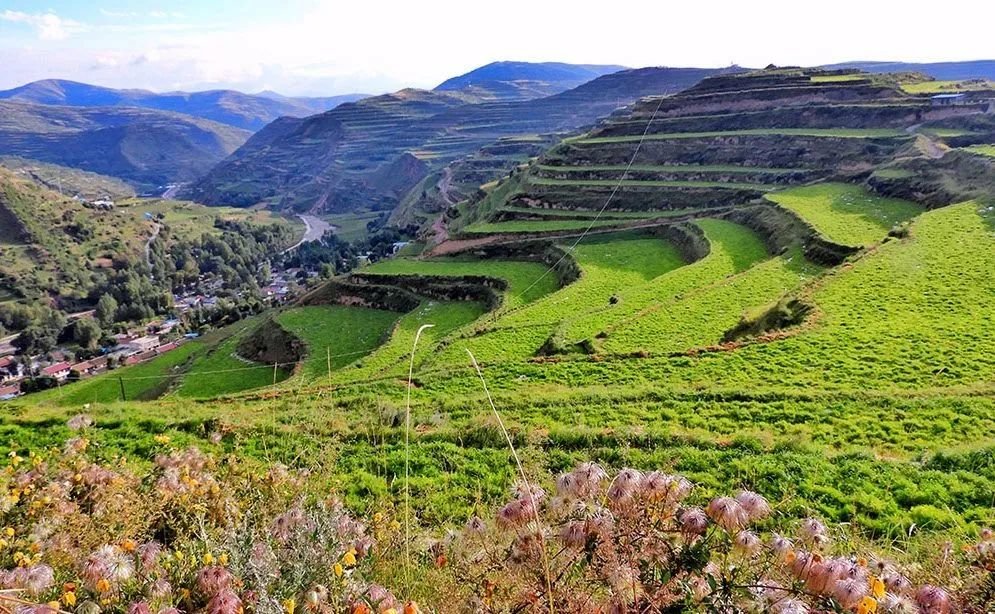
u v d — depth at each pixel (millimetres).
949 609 4785
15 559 6312
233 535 5805
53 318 112938
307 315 66438
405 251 113250
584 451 16188
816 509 12477
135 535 7434
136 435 17703
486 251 73312
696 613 4188
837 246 42312
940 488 12969
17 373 94375
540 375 27344
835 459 14953
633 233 68750
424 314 57250
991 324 25750
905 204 53625
